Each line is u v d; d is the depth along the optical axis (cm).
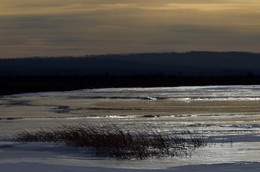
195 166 4041
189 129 7925
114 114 12188
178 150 5262
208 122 9538
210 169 3859
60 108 14962
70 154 4962
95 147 5334
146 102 18662
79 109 14438
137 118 10762
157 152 5006
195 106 15750
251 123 9231
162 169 3850
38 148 5394
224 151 5231
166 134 6588
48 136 6119
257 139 6369
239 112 12812
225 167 3966
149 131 7481
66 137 5869
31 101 19588
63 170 3738
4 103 18088
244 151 5225
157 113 12506
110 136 5416
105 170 3756
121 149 5088
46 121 10094
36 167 3888
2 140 6234
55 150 5241
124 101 19512
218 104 16888
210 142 6003
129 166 4128
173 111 13362
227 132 7438
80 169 3794
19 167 3881
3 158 4566
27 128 8425
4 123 9625
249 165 4081
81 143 5412
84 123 9388
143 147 5125
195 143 5744
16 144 5734
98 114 12238
